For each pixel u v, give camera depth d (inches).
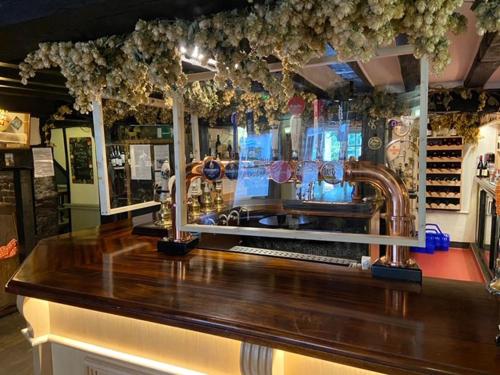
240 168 79.9
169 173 96.0
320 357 39.8
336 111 68.7
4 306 144.9
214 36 52.6
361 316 45.6
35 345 64.7
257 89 68.9
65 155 220.4
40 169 172.4
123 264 68.7
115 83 64.1
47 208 176.7
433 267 191.9
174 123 74.7
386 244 59.1
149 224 96.2
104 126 88.8
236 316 46.3
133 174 97.3
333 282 57.5
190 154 78.4
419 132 55.7
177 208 75.4
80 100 68.8
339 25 43.6
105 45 61.9
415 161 57.8
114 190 92.6
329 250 80.4
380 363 36.9
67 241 86.4
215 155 80.3
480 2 42.0
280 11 45.2
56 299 56.8
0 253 143.4
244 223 77.7
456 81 161.3
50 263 70.1
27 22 57.0
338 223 67.7
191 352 54.1
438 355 36.8
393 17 43.1
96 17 55.1
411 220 58.7
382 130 63.6
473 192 221.3
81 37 64.0
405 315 45.6
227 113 77.5
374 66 59.0
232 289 55.2
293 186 74.8
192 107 76.0
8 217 147.2
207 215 81.3
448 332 41.3
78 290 56.7
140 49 56.2
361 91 65.1
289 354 48.1
